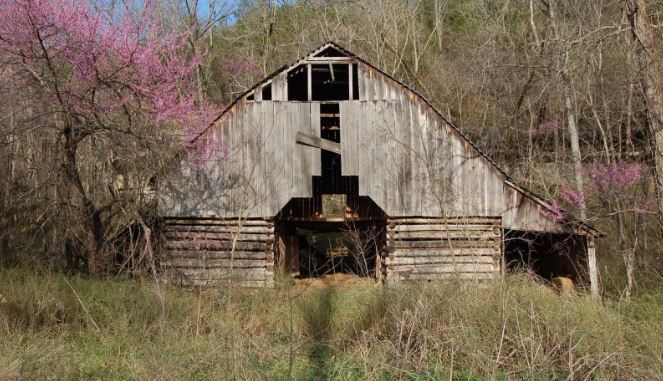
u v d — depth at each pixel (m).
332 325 9.36
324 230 20.06
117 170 14.27
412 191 15.23
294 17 34.31
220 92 29.25
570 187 17.77
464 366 7.36
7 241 14.67
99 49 11.77
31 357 7.61
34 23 11.14
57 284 10.98
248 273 15.21
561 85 17.36
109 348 8.42
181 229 15.37
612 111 19.17
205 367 7.37
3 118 13.03
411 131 15.36
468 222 15.06
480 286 9.09
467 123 26.16
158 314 9.55
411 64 31.11
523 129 22.91
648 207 13.41
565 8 20.48
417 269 15.08
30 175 16.14
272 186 15.37
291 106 15.52
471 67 26.91
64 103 11.84
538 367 7.18
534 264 17.22
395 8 32.12
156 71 12.85
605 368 7.19
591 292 12.62
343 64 15.77
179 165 15.21
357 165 15.38
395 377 7.19
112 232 15.28
